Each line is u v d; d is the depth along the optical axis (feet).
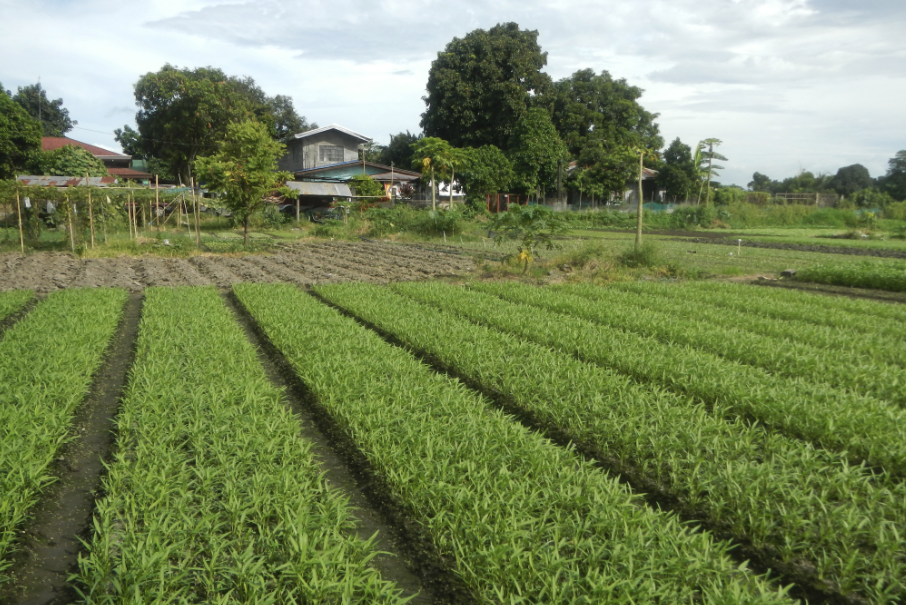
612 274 61.31
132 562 12.27
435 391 22.50
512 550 12.62
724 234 143.43
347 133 166.61
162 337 29.76
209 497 15.08
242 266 67.62
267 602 11.33
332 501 14.99
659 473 17.28
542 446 17.74
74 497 16.81
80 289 46.78
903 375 25.90
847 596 13.07
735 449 18.17
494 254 84.17
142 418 19.35
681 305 43.60
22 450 16.79
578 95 192.75
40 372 23.62
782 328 35.83
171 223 117.60
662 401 21.58
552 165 167.02
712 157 186.80
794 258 83.20
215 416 19.39
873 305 44.93
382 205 147.23
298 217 130.00
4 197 71.51
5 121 117.19
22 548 14.46
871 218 160.15
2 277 54.44
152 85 143.54
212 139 147.13
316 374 24.35
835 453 18.34
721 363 27.07
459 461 16.81
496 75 168.25
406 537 15.15
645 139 207.92
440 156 130.41
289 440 18.16
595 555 12.35
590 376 24.20
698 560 12.39
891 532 13.85
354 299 43.24
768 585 12.78
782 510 14.61
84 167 126.21
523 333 33.88
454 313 40.63
